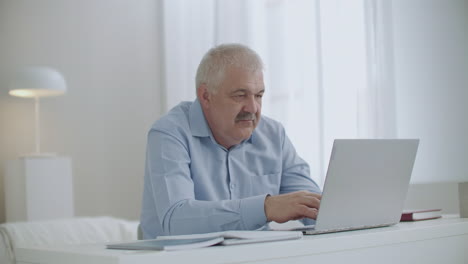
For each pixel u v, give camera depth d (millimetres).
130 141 4973
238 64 1625
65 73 4992
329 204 1204
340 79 3439
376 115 3178
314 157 3592
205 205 1341
